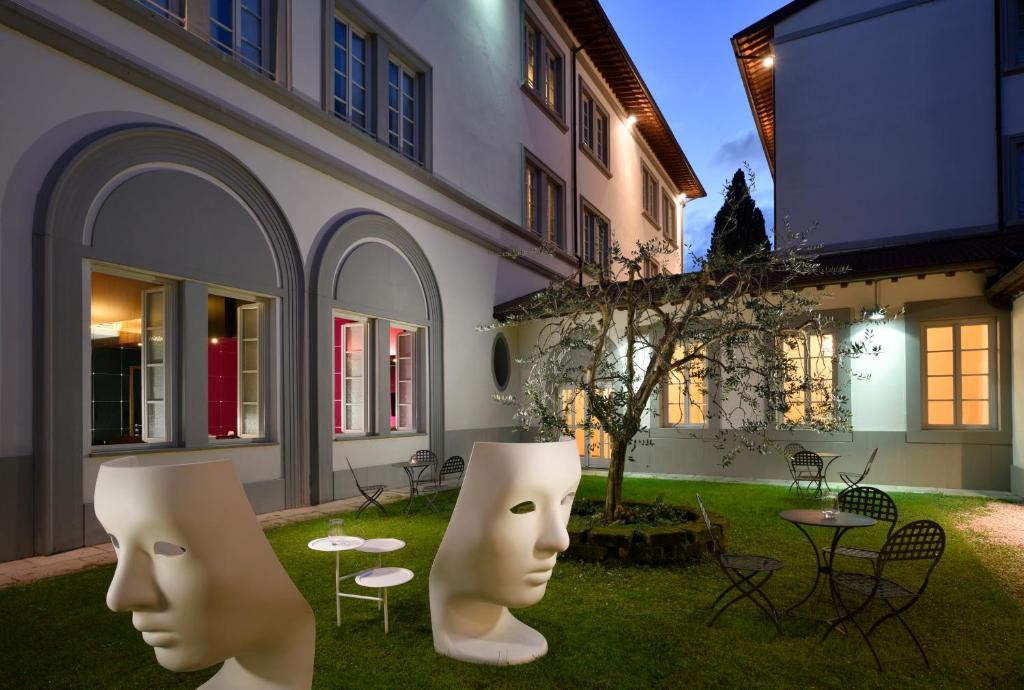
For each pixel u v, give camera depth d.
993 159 13.16
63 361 6.41
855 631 4.34
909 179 13.79
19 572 5.66
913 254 11.67
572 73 19.41
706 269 6.46
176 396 7.79
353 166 10.52
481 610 4.06
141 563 2.61
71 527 6.44
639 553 5.88
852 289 11.38
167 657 2.67
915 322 10.99
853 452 11.37
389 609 4.80
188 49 7.81
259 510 8.64
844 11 14.58
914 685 3.56
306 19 9.71
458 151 13.66
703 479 12.22
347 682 3.59
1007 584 5.39
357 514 8.48
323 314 9.66
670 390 13.13
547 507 3.72
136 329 12.38
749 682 3.58
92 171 6.70
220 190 8.26
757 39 15.80
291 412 9.20
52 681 3.62
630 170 24.31
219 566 2.59
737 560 4.64
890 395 11.16
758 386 6.36
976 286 10.57
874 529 7.59
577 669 3.74
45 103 6.38
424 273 12.26
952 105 13.53
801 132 14.82
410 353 12.28
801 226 14.66
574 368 7.23
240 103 8.53
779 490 10.65
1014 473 10.09
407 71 12.51
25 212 6.21
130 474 2.55
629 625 4.44
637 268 6.83
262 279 8.82
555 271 17.84
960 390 10.83
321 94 9.95
